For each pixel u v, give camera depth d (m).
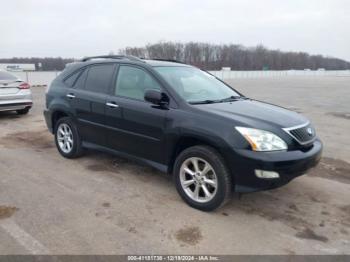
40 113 11.12
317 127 9.16
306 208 3.99
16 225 3.45
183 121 3.88
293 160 3.50
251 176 3.48
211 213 3.79
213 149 3.72
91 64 5.38
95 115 4.99
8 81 9.50
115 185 4.59
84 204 3.97
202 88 4.64
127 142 4.60
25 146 6.64
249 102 4.64
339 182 4.87
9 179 4.76
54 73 31.05
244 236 3.33
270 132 3.57
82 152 5.68
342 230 3.50
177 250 3.08
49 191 4.34
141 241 3.21
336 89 26.34
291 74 83.50
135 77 4.61
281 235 3.37
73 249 3.05
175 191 4.41
